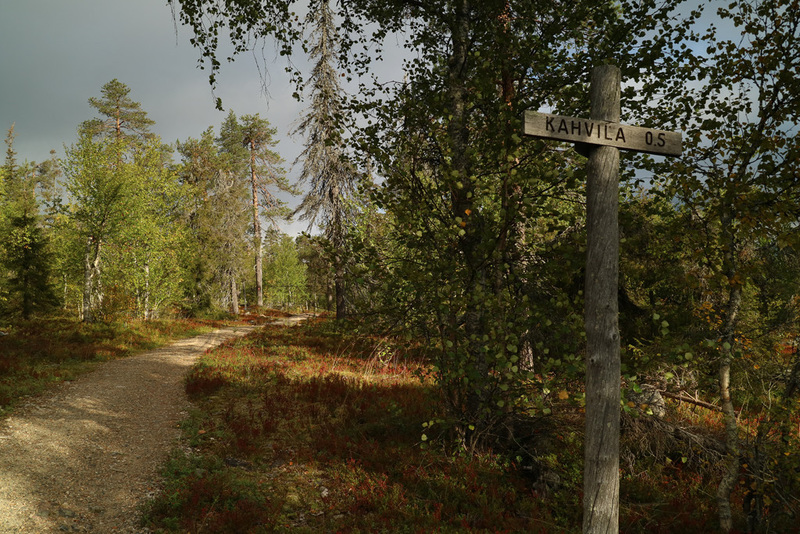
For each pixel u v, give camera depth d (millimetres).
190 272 35062
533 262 7309
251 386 12859
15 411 9797
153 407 11328
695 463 7738
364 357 16922
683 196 6207
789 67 5520
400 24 8898
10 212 29438
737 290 6055
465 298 6629
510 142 6520
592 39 6996
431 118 7281
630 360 6469
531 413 7941
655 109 6672
